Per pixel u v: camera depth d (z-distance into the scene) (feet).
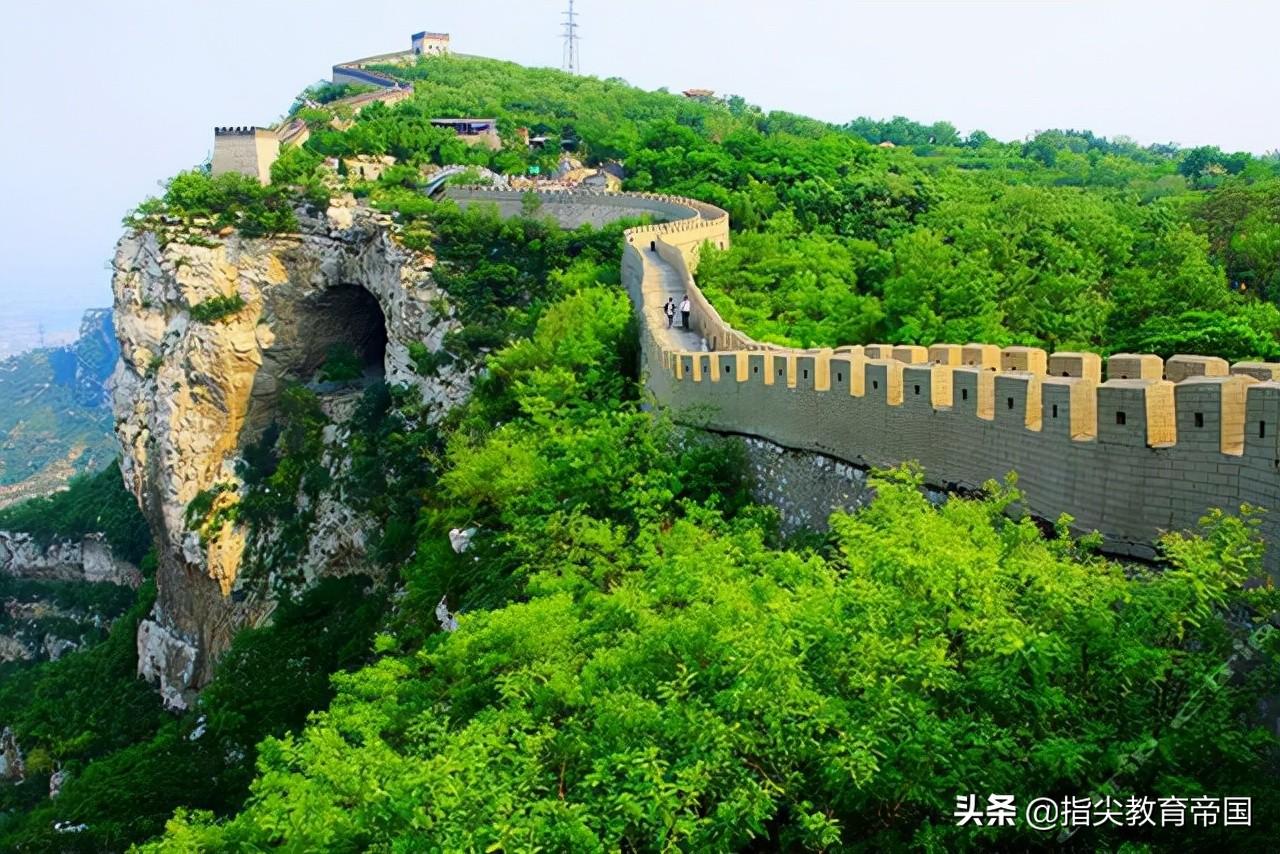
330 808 60.75
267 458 312.29
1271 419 62.03
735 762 57.06
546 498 136.05
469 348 264.31
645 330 178.91
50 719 298.56
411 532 237.66
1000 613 57.72
